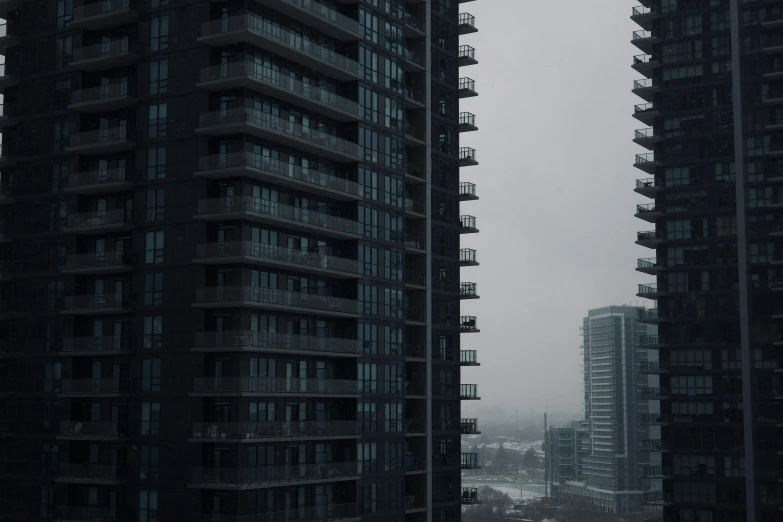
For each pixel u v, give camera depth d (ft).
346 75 324.60
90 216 306.76
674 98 439.63
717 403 415.03
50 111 330.13
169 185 295.07
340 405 315.37
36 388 323.57
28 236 330.13
